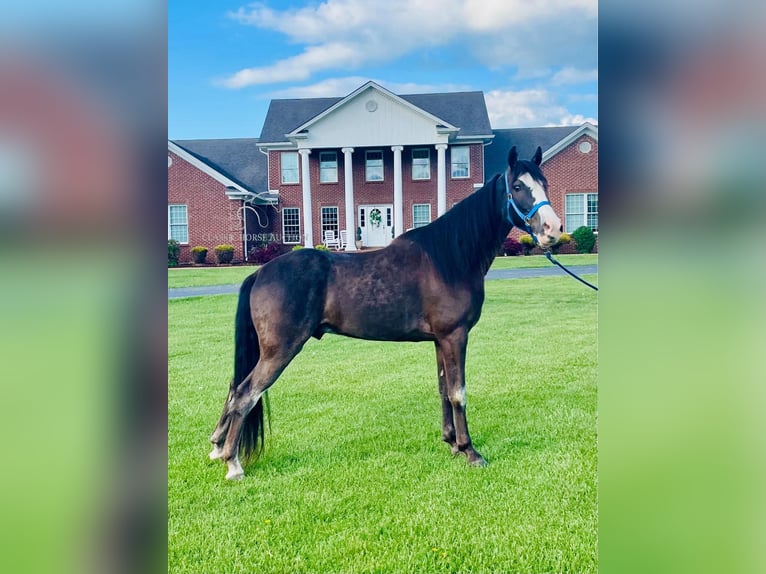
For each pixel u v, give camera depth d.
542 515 2.68
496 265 14.04
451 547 2.44
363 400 4.57
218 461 3.33
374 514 2.73
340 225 20.20
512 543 2.46
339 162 20.06
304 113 21.25
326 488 2.99
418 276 3.15
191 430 3.89
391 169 19.94
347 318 3.15
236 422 3.09
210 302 9.69
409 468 3.23
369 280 3.13
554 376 5.06
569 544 2.43
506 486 2.98
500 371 5.24
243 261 18.80
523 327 7.27
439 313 3.16
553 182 17.80
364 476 3.13
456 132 18.75
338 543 2.49
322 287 3.12
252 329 3.21
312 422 4.04
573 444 3.51
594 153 17.58
